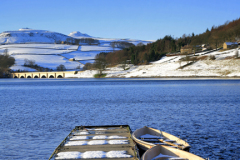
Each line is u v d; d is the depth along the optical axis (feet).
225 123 123.85
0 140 97.30
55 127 120.67
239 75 549.13
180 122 127.44
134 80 611.47
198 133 104.22
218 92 289.53
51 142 94.79
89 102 217.56
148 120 134.62
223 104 193.16
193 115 147.33
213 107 178.40
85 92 327.06
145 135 87.71
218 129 111.14
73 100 236.02
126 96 264.72
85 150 70.28
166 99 231.30
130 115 150.71
